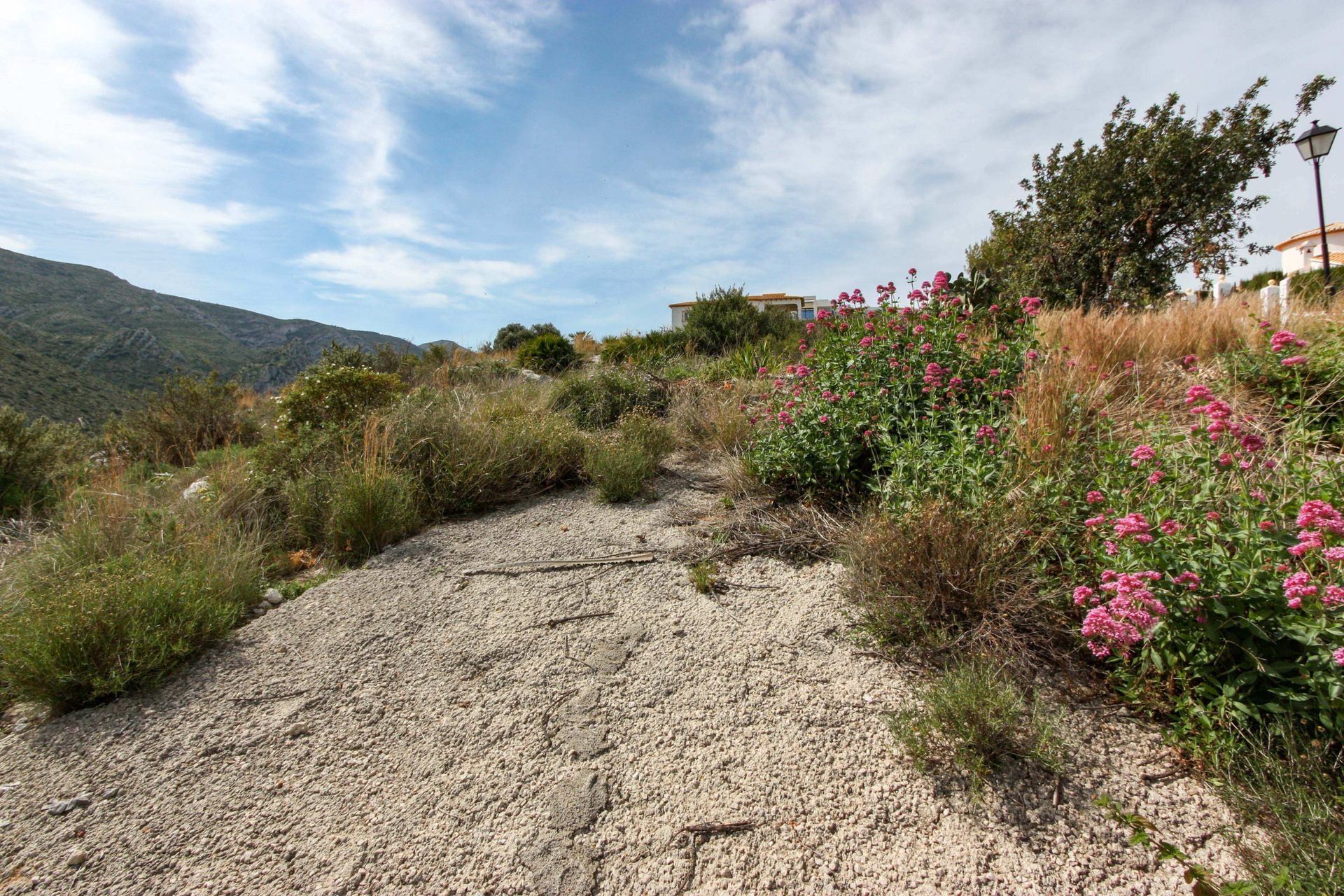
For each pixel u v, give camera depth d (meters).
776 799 1.84
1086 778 1.80
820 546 3.36
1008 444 2.89
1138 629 1.94
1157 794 1.74
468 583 3.40
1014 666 2.20
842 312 4.59
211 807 1.92
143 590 2.76
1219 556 1.88
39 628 2.49
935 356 3.87
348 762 2.10
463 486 4.74
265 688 2.51
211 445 8.07
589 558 3.61
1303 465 2.30
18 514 5.15
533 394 7.77
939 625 2.45
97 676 2.42
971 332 4.13
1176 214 9.84
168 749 2.18
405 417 5.25
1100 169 10.16
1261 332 4.24
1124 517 2.04
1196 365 4.01
